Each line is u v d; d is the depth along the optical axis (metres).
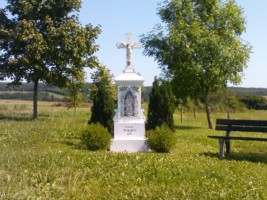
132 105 15.82
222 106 56.81
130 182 8.78
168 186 8.42
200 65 32.47
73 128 20.72
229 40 33.62
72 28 29.81
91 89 32.75
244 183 8.62
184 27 32.78
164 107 18.03
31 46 28.64
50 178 8.75
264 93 85.00
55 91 78.62
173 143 14.88
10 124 21.88
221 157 13.23
